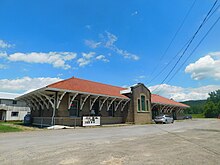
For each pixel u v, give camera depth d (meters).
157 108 38.28
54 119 18.33
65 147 7.75
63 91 18.22
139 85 29.59
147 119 29.94
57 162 5.50
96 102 24.02
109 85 30.84
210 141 9.68
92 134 12.70
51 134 12.43
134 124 26.17
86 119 20.44
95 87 24.48
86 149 7.35
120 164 5.30
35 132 13.67
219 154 6.57
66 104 19.84
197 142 9.34
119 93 28.09
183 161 5.62
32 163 5.41
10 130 15.10
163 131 15.39
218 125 23.70
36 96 22.56
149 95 31.77
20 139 9.99
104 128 18.38
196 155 6.41
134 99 27.97
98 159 5.83
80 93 19.53
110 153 6.65
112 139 10.29
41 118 22.25
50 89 17.12
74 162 5.50
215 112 70.50
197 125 23.84
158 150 7.26
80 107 21.06
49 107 20.78
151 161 5.61
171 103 41.00
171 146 8.16
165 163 5.40
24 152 6.77
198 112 90.94
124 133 13.62
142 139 10.38
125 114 28.12
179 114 49.12
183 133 13.76
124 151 7.02
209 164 5.30
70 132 13.86
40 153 6.62
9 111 41.53
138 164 5.30
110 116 25.61
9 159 5.83
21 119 42.94
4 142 8.98
